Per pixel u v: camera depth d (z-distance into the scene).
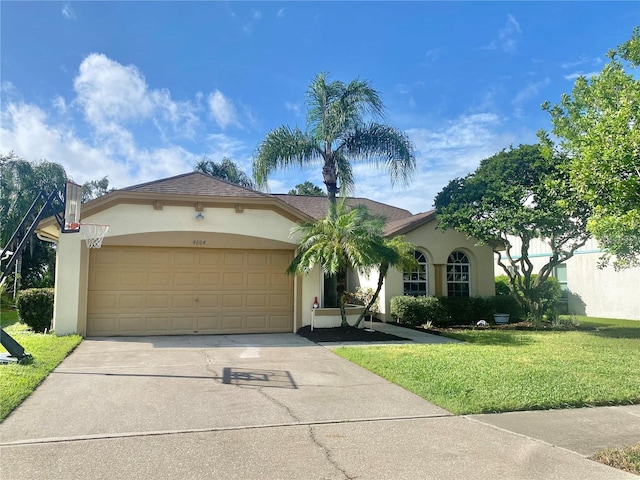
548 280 18.39
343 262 12.10
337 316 13.82
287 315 13.53
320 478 4.18
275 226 13.42
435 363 8.91
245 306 13.19
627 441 5.23
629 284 18.61
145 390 7.04
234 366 8.83
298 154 15.84
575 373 8.22
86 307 12.05
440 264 17.97
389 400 6.74
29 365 8.12
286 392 7.09
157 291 12.57
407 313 16.11
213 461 4.51
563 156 13.63
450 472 4.35
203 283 12.91
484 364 8.86
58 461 4.45
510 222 14.02
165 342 11.41
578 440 5.26
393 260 12.59
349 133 16.11
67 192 10.51
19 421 5.56
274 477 4.18
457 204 15.77
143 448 4.81
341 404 6.50
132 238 12.31
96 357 9.45
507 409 6.40
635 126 7.37
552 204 13.69
